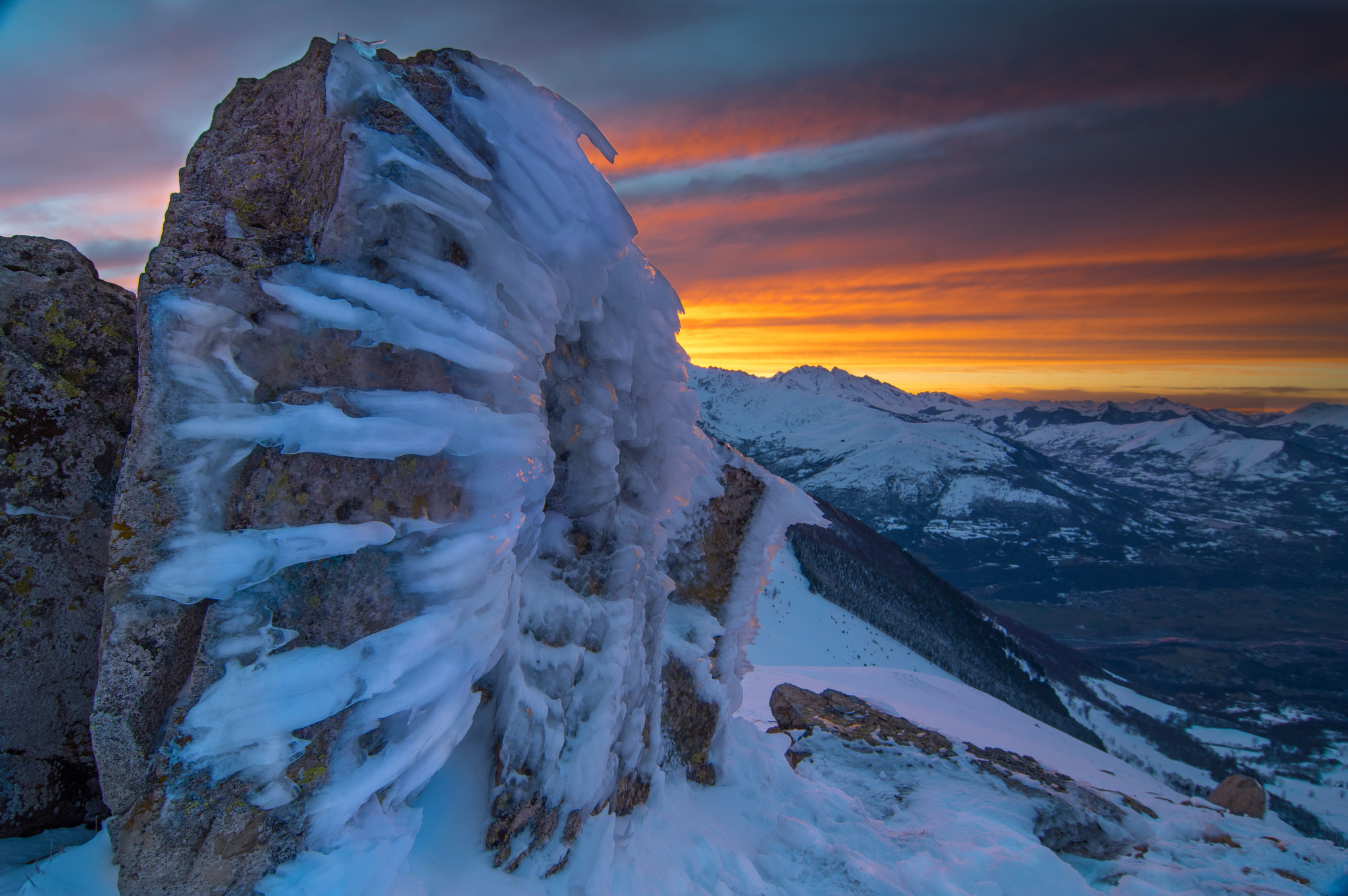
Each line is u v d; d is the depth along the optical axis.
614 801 4.07
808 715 8.13
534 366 3.27
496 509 2.96
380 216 2.76
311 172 2.82
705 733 5.35
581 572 4.03
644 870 3.87
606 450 4.04
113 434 2.90
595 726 3.76
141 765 2.32
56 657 2.83
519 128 3.43
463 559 2.79
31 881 2.36
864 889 4.43
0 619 2.72
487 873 3.19
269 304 2.55
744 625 6.03
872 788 6.55
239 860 2.39
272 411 2.48
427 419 2.71
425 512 2.75
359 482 2.60
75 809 2.92
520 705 3.39
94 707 2.29
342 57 2.82
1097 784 8.05
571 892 3.44
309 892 2.45
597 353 4.12
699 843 4.38
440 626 2.72
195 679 2.34
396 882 2.79
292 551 2.45
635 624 4.28
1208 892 5.37
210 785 2.35
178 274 2.50
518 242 3.25
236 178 2.79
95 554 2.87
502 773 3.32
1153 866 5.82
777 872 4.52
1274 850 6.40
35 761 2.82
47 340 2.81
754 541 5.85
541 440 3.14
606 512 4.20
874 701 8.94
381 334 2.68
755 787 5.48
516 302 3.21
